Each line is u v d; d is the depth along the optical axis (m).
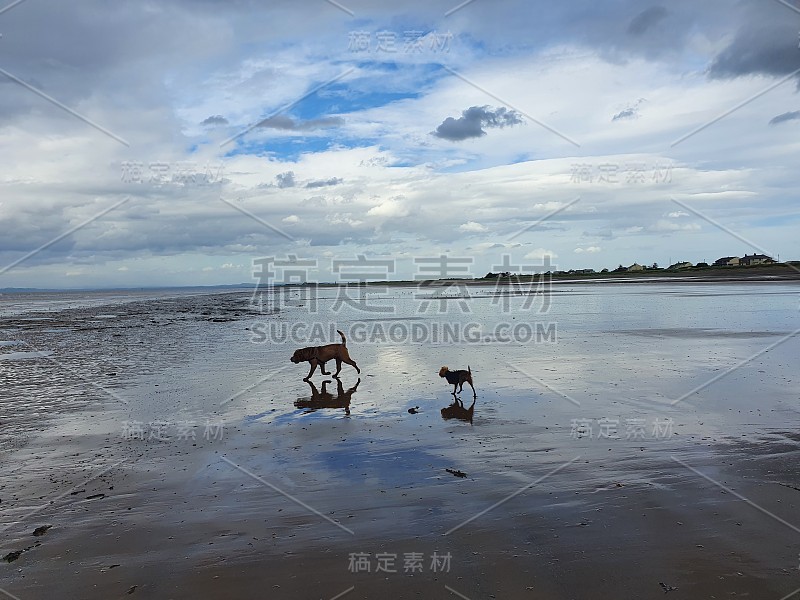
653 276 91.88
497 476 7.30
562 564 5.06
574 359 16.06
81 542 5.79
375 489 6.99
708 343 18.45
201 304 57.41
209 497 6.90
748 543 5.36
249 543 5.65
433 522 6.00
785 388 11.79
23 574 5.18
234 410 11.25
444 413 10.64
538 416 10.19
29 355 19.44
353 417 10.56
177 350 20.17
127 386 13.70
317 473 7.63
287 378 14.64
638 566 5.00
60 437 9.52
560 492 6.71
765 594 4.54
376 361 17.09
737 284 58.88
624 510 6.15
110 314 42.56
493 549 5.38
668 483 6.89
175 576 5.06
